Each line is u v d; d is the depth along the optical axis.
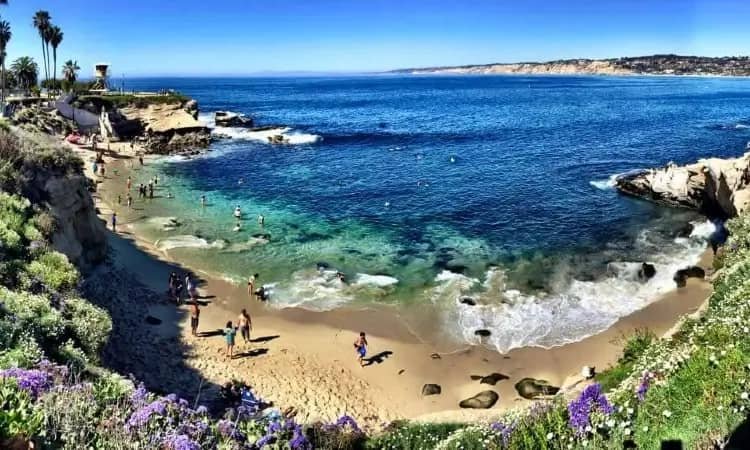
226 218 39.38
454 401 18.47
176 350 20.78
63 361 12.48
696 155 61.34
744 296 14.08
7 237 18.56
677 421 8.20
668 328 22.50
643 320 23.36
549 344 21.70
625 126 89.31
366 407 17.98
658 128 85.62
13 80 101.31
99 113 78.06
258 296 25.98
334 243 34.00
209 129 83.75
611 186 47.97
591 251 32.25
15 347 11.27
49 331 13.39
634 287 26.89
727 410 7.84
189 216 39.66
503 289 26.83
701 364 8.98
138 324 22.45
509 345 21.75
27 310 13.55
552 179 51.16
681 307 24.47
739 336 10.16
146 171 56.75
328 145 76.12
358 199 44.91
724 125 88.00
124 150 68.00
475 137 81.19
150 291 26.14
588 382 18.03
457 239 34.59
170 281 26.16
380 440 13.80
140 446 7.36
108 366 17.78
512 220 38.47
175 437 7.42
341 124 103.19
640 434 8.30
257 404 16.06
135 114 80.25
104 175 53.59
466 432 11.52
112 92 94.31
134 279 27.19
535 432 9.23
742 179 34.88
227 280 28.09
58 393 7.87
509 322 23.52
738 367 8.47
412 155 66.69
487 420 14.38
